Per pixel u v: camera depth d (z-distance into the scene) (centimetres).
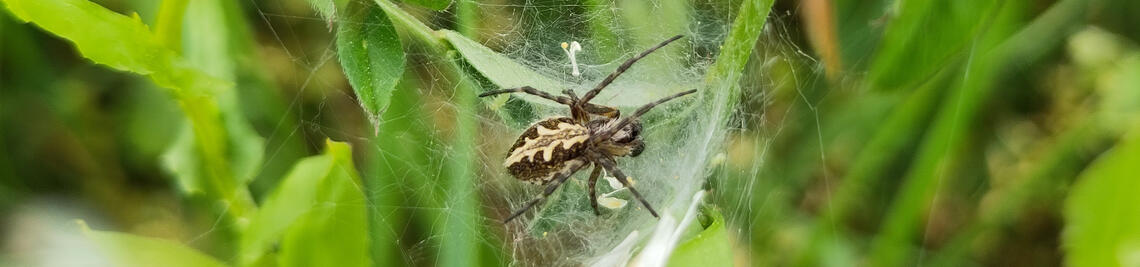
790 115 25
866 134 25
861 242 25
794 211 25
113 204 25
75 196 25
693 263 21
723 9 24
